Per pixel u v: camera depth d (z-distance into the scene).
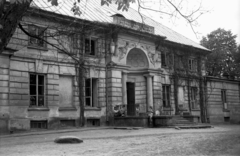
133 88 30.53
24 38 21.56
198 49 37.56
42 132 19.70
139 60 30.44
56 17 21.97
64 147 11.67
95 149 10.88
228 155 8.38
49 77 23.06
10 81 20.62
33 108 21.69
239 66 50.31
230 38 51.53
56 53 23.58
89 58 25.83
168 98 33.53
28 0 5.12
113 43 27.02
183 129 22.55
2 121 19.06
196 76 37.34
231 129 22.81
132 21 28.14
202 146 10.73
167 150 9.98
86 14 26.09
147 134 17.30
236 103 44.00
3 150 11.16
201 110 37.53
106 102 26.67
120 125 25.78
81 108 24.80
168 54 34.06
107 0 6.86
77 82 24.89
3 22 5.18
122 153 9.59
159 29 37.03
